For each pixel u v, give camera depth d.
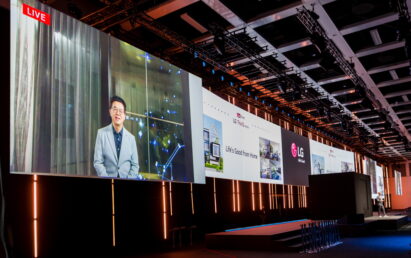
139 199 10.65
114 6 8.83
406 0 9.48
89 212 9.05
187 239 12.42
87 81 7.99
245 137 14.77
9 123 6.46
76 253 8.57
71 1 8.80
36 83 6.92
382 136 25.91
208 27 10.03
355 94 16.75
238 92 15.20
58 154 7.15
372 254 9.88
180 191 12.30
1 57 6.65
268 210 17.36
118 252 9.73
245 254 10.23
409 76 14.73
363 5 10.07
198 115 11.38
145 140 9.28
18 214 7.41
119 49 8.95
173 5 9.13
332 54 12.15
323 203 17.70
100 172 7.97
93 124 7.98
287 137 18.53
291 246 10.75
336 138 25.27
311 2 9.48
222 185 14.41
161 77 10.14
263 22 10.21
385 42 11.94
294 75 14.52
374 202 31.88
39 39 7.07
